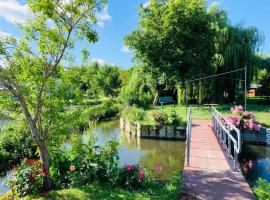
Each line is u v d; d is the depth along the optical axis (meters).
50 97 6.31
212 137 10.97
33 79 5.99
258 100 28.08
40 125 6.28
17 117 6.52
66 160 6.84
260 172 8.94
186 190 5.67
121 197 5.42
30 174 6.17
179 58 21.64
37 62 5.99
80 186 6.17
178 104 25.02
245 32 23.34
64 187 6.25
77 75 6.60
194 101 25.41
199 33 22.05
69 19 5.91
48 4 5.49
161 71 22.61
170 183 6.06
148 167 10.04
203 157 8.08
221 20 23.67
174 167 10.06
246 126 12.89
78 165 6.57
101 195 5.57
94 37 6.09
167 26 21.66
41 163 6.16
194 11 21.69
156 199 5.26
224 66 23.02
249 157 10.91
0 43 5.46
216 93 23.52
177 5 21.56
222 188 5.74
